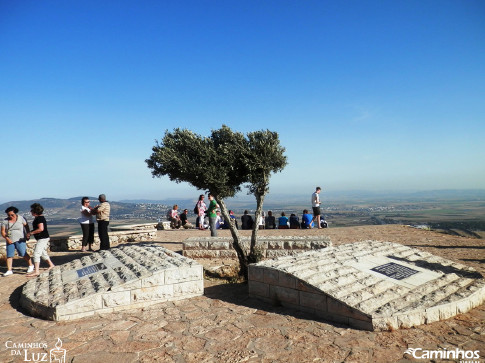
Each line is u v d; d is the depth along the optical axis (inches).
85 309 233.1
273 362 163.2
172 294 268.1
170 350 179.8
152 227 705.6
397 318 195.6
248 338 192.7
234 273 361.7
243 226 805.9
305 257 295.3
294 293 239.5
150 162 349.4
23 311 249.3
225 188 332.2
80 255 498.6
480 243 482.0
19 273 376.8
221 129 352.5
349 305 204.8
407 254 319.0
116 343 190.2
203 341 190.4
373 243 361.7
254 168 326.0
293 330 201.9
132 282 250.5
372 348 173.5
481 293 239.3
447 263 300.0
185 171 317.4
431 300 217.3
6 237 362.0
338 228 748.0
